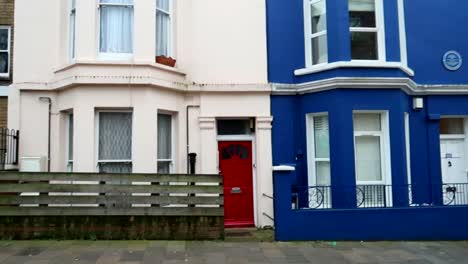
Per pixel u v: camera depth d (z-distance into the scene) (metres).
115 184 7.71
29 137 8.91
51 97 9.03
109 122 8.76
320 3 9.74
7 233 7.44
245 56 9.58
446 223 8.32
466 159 10.37
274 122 9.54
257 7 9.77
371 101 9.08
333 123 9.01
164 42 9.44
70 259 6.35
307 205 9.09
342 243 7.82
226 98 9.41
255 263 6.42
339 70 8.97
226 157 9.55
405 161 9.18
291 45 9.80
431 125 10.10
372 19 9.54
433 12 10.38
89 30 8.59
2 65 9.45
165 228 7.70
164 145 9.24
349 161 8.82
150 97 8.60
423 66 10.20
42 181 7.59
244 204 9.41
